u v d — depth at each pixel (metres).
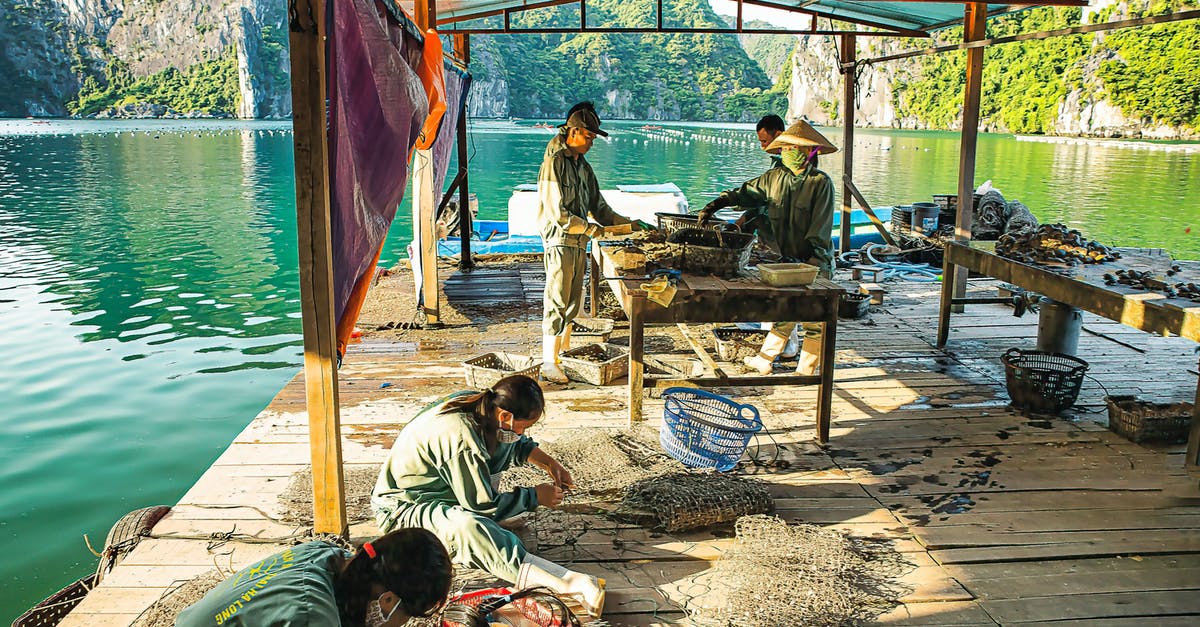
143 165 37.44
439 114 5.54
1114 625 3.28
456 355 6.78
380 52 3.82
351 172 3.73
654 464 4.54
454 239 12.39
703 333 7.46
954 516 4.17
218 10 161.38
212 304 12.15
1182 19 5.25
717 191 29.95
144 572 3.56
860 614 3.33
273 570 2.27
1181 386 6.07
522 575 3.27
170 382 8.49
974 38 7.59
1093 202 29.36
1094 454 4.93
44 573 4.91
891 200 27.78
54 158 41.16
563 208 5.72
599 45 185.62
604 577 3.59
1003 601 3.44
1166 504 4.31
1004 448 5.01
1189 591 3.52
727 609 3.32
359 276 4.03
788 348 6.63
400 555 2.16
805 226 5.73
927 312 8.31
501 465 3.67
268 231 19.08
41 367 8.94
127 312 11.55
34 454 6.62
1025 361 6.15
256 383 8.46
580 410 5.55
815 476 4.62
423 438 3.39
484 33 9.28
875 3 8.56
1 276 13.92
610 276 5.46
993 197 11.98
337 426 3.63
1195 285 5.01
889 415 5.54
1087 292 5.12
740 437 4.30
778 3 9.38
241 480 4.46
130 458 6.58
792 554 3.60
